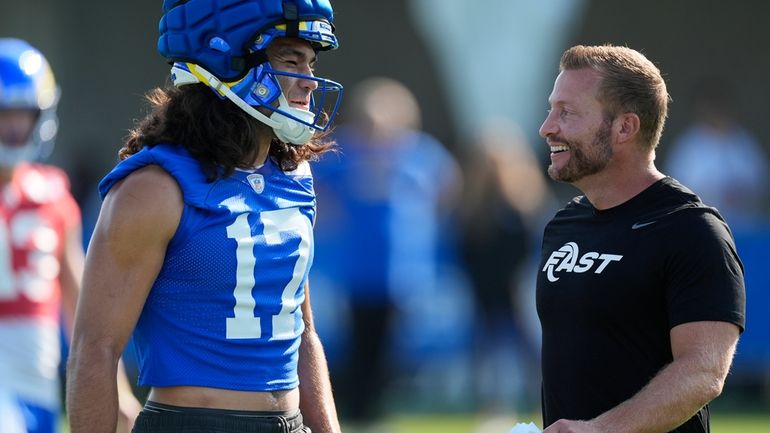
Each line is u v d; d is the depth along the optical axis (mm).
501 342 35906
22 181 21359
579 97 15102
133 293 13727
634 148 15109
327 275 36500
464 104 42312
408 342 39156
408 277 34094
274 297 14391
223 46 13992
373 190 33281
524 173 35938
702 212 14648
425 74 56219
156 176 13789
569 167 15188
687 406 13883
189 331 14000
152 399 14359
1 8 53500
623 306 14641
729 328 14227
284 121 14156
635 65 15148
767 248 38844
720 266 14352
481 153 35906
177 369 14023
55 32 54969
